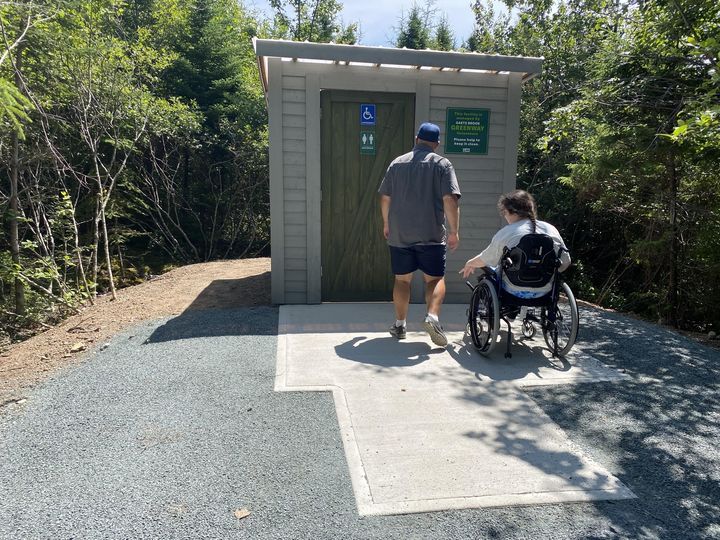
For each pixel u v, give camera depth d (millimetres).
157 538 2199
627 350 4715
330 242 5957
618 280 10250
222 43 15156
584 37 11633
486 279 4301
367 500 2430
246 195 14688
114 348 4625
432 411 3324
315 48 5242
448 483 2568
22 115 4676
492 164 6105
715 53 4672
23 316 8227
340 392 3576
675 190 7199
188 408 3377
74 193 10805
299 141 5707
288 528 2256
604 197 8242
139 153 11828
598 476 2658
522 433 3074
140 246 13945
